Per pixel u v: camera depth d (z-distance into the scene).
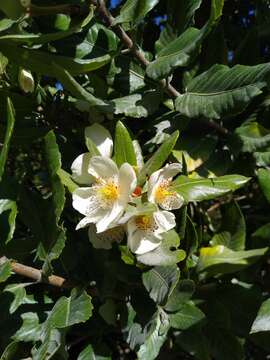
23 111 0.26
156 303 0.24
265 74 0.22
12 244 0.24
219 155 0.27
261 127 0.26
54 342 0.21
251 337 0.26
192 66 0.27
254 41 0.28
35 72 0.23
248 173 0.29
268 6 0.31
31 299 0.25
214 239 0.28
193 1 0.24
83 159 0.22
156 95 0.24
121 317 0.24
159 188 0.21
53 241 0.22
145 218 0.21
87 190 0.21
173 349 0.28
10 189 0.23
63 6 0.22
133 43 0.24
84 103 0.25
